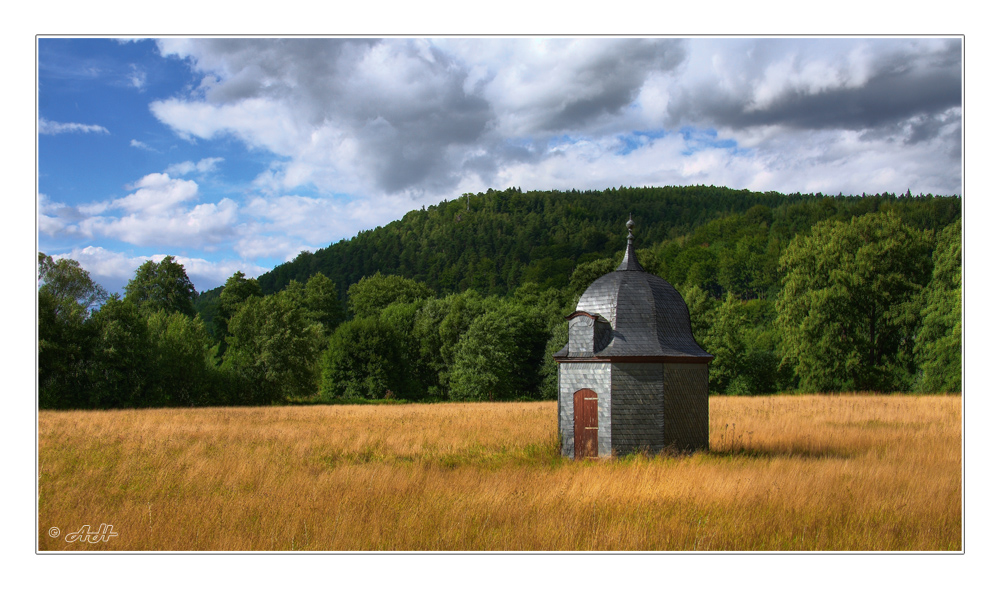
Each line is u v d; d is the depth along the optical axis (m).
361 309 96.31
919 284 55.69
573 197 193.25
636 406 20.16
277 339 59.53
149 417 35.44
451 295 78.38
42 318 47.03
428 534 12.27
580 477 16.05
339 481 15.99
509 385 66.50
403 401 64.44
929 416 30.09
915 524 12.85
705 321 65.50
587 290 21.91
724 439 23.19
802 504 13.77
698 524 12.53
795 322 58.09
